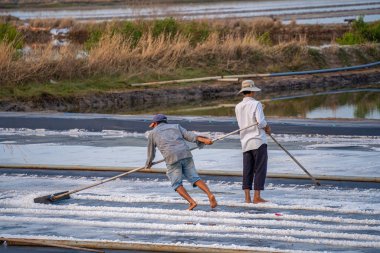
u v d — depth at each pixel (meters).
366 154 26.95
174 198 20.72
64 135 32.69
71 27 93.38
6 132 33.75
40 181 23.64
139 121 36.22
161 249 16.08
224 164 25.72
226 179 23.41
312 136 31.23
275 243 16.36
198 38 64.62
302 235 16.91
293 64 62.41
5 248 16.69
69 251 16.41
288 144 29.44
